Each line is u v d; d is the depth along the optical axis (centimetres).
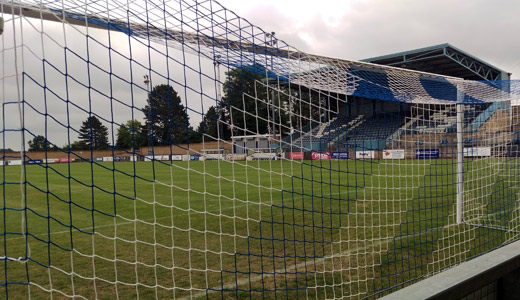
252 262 416
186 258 439
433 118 627
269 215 683
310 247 468
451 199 787
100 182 1402
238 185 1164
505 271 142
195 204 841
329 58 343
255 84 294
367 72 395
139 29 236
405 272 371
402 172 1184
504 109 600
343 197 875
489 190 685
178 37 241
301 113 341
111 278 377
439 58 2141
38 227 634
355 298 312
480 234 513
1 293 344
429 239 493
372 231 541
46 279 379
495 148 621
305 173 1316
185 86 235
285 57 308
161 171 1725
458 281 124
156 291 321
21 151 175
